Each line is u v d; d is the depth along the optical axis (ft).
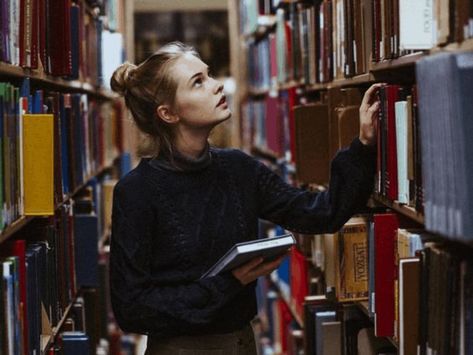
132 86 7.93
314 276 13.25
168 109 7.72
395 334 7.95
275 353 18.25
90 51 13.94
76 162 11.85
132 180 7.64
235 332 7.82
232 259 7.18
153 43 23.53
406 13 6.97
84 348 10.28
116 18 17.83
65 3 9.95
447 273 6.38
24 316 7.73
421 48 6.97
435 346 6.65
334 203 7.84
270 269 7.62
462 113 5.30
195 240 7.63
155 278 7.67
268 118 19.45
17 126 7.72
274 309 18.78
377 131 8.07
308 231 8.11
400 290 7.09
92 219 11.96
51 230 9.71
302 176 10.85
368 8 8.99
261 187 8.17
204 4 23.97
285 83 15.79
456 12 6.09
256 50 21.91
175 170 7.68
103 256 15.43
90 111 14.17
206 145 7.82
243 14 22.71
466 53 5.36
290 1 14.38
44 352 8.84
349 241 9.20
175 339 7.68
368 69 9.06
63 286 10.55
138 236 7.54
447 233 5.52
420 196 7.16
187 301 7.42
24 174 7.90
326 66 11.28
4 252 7.71
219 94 7.75
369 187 7.95
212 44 24.22
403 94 7.79
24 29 8.09
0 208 6.93
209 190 7.76
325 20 11.23
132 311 7.48
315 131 10.82
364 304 9.43
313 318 11.87
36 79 9.27
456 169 5.34
